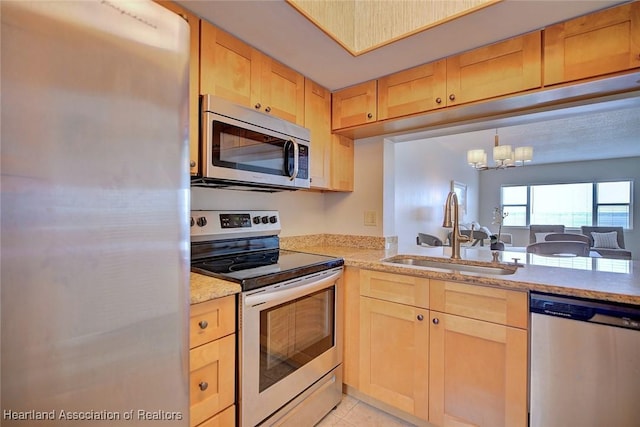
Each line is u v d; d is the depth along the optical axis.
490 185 8.00
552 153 6.04
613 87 1.42
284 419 1.44
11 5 0.50
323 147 2.13
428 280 1.54
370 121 2.02
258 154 1.59
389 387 1.68
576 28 1.37
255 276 1.31
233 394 1.23
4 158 0.50
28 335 0.53
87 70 0.58
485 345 1.39
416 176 4.70
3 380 0.51
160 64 0.70
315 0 1.43
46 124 0.54
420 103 1.81
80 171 0.58
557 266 1.62
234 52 1.52
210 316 1.14
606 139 4.82
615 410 1.12
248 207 2.04
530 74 1.47
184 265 0.76
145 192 0.67
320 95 2.10
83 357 0.59
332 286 1.77
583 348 1.17
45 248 0.54
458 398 1.46
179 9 1.30
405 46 1.60
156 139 0.69
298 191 2.41
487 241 5.83
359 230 2.46
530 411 1.27
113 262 0.63
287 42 1.58
